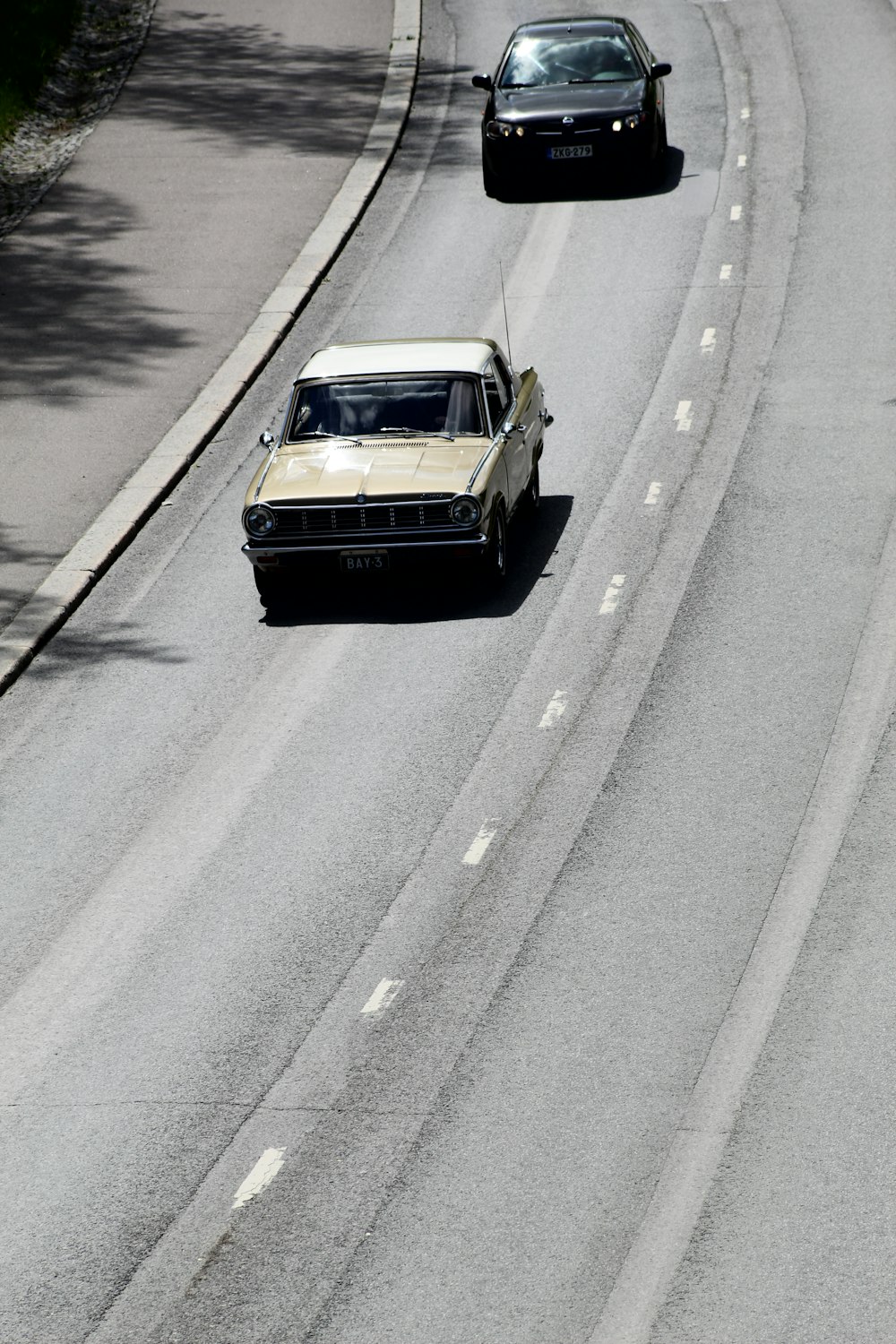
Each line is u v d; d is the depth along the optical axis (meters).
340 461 55.22
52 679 52.19
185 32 129.88
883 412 67.69
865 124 103.81
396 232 93.38
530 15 133.00
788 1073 32.34
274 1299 27.72
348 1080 33.19
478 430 56.47
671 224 91.44
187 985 36.78
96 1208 30.16
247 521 53.69
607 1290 27.42
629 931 37.31
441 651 51.78
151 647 53.81
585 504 61.88
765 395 70.19
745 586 54.34
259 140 106.31
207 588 57.78
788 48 120.62
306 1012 35.44
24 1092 33.69
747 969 35.66
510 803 43.03
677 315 79.56
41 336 79.69
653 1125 31.20
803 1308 26.72
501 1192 29.77
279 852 41.75
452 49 125.75
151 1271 28.55
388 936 37.88
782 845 40.19
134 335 79.50
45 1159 31.58
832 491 61.03
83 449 68.19
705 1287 27.33
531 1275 27.83
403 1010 35.22
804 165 98.06
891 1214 28.55
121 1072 34.03
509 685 49.31
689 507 60.72
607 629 52.25
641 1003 34.84
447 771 44.88
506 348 77.25
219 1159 31.12
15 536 61.12
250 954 37.69
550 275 85.88
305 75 118.50
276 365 77.12
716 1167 29.98
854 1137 30.47
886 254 84.44
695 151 102.62
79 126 110.69
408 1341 26.67
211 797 44.69
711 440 66.44
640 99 95.06
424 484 53.19
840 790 42.34
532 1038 34.00
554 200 97.12
